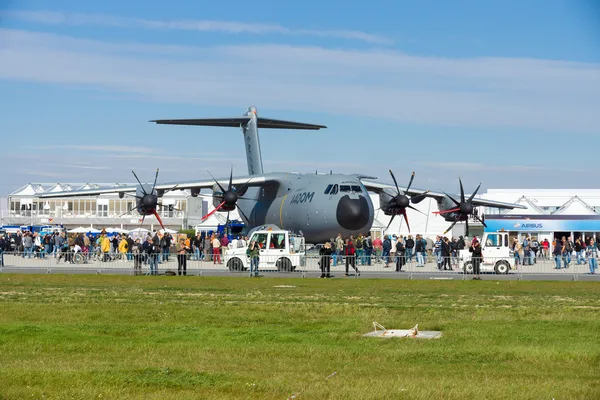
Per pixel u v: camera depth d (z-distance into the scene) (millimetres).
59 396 10188
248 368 12234
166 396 10250
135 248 43750
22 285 28516
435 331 16422
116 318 18375
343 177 41438
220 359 13055
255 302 22297
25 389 10516
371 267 42469
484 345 14430
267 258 37688
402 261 38219
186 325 17250
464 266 34500
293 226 42938
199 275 35062
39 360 12781
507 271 37625
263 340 15039
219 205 44438
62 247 46875
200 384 10930
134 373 11531
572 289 28016
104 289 26797
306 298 23781
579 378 11578
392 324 17375
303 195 42000
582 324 17266
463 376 11688
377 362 12867
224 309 20297
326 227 40312
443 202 45938
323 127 53406
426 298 24031
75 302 21984
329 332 16125
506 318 18453
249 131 52375
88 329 16312
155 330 16266
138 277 33406
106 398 10164
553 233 58188
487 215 59625
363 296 24656
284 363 12727
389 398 10250
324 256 34531
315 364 12656
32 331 15820
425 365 12625
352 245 34906
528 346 14312
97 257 43500
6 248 50500
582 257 42812
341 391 10531
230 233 52406
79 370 11750
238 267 37844
